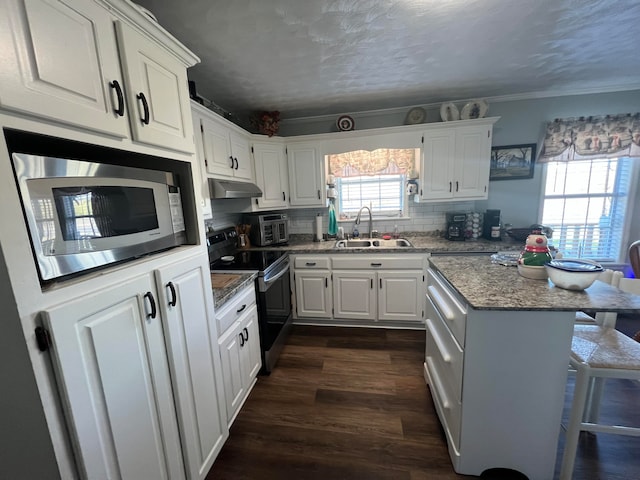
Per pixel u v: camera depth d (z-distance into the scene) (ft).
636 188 9.11
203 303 4.21
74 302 2.31
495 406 3.99
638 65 6.86
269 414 5.67
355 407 5.78
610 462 4.39
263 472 4.49
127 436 2.87
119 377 2.77
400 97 8.55
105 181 2.74
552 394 3.81
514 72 7.11
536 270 4.53
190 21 4.64
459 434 4.20
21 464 2.31
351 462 4.60
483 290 4.09
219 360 4.67
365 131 9.00
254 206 8.87
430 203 10.12
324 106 9.11
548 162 8.97
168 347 3.46
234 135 7.72
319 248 9.04
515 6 4.51
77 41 2.37
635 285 4.63
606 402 5.57
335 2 4.28
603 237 9.60
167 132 3.53
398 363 7.28
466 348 3.90
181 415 3.68
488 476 4.25
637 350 3.95
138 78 3.05
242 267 6.99
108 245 2.78
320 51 5.72
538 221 9.52
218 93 7.76
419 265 8.55
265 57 5.88
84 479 2.40
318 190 9.71
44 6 2.11
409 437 5.03
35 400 2.14
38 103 2.07
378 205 10.68
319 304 9.30
